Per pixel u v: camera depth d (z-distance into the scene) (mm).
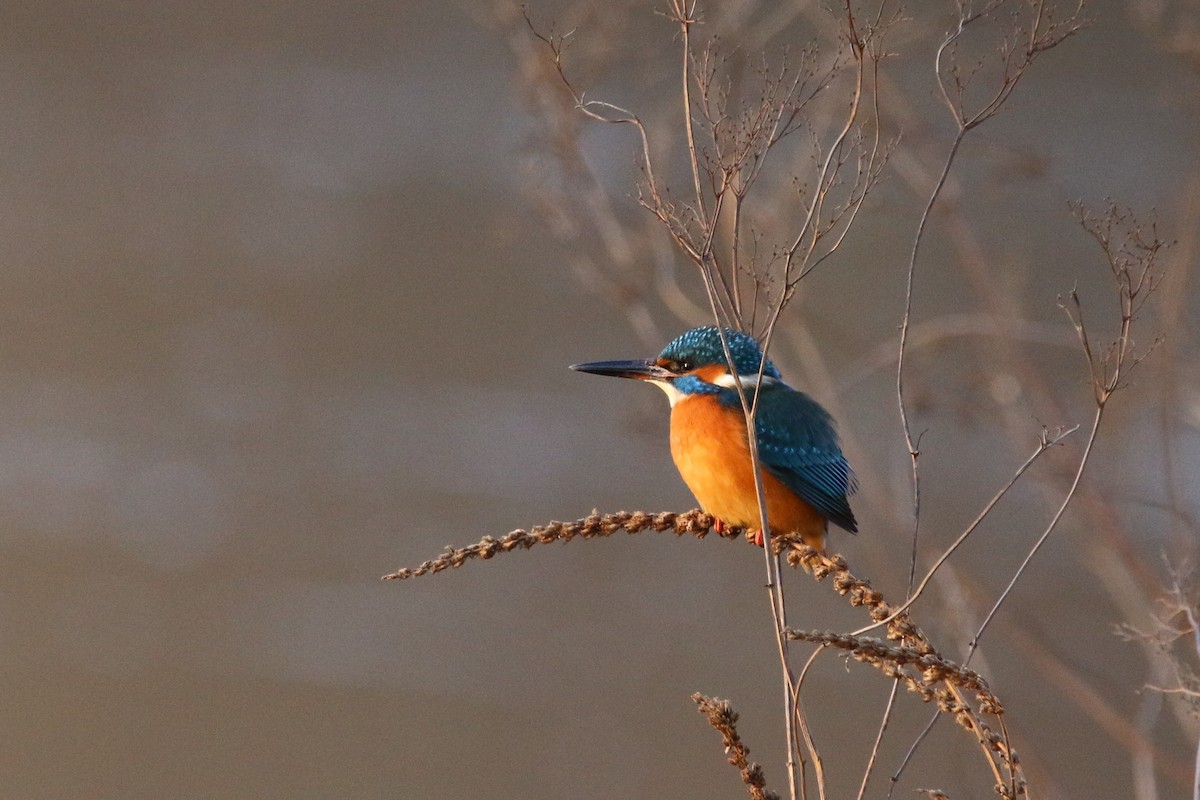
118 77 26000
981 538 15164
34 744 12961
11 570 14797
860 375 11391
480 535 15656
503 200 23000
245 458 16891
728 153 6242
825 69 7965
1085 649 13414
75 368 18719
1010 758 5320
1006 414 10812
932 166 10797
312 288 20859
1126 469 10734
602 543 15805
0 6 26797
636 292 9984
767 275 6688
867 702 13422
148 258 21422
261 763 12742
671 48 10047
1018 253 14742
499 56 26219
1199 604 7953
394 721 13031
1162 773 11859
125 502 16078
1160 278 9000
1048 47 6867
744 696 13547
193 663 13648
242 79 25656
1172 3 11094
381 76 25953
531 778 12570
